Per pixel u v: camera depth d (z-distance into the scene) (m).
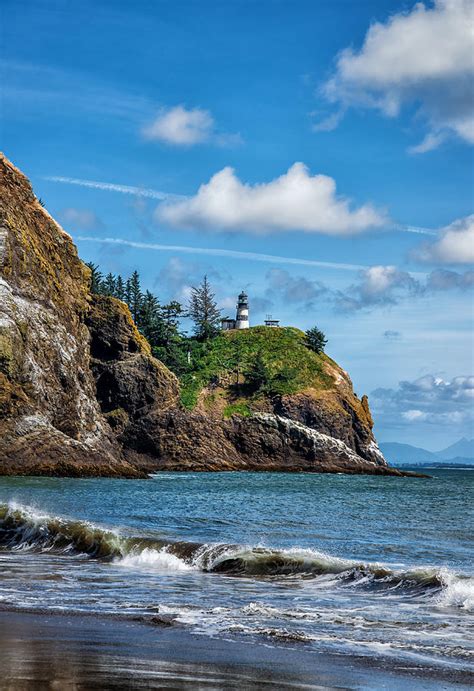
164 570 19.64
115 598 15.08
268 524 32.97
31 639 10.88
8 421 78.06
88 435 91.94
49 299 94.50
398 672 9.63
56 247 105.12
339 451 123.56
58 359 90.50
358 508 47.47
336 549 24.03
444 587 15.92
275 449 120.38
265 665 9.84
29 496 46.09
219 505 46.16
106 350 113.19
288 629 12.23
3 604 13.98
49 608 13.63
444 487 94.00
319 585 17.25
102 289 156.25
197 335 158.38
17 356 81.44
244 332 159.38
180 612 13.48
